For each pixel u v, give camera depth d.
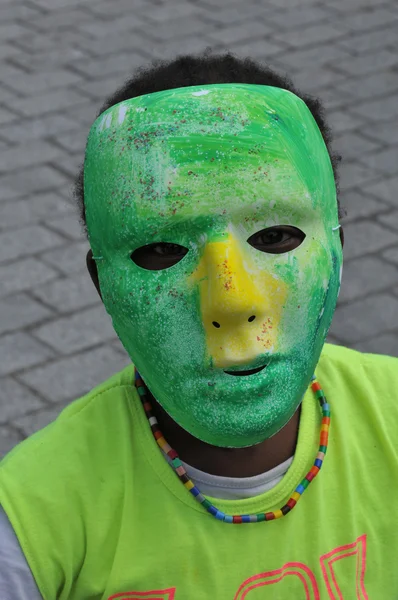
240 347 1.20
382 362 1.56
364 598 1.40
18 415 3.46
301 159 1.25
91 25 6.25
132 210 1.22
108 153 1.26
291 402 1.25
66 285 4.05
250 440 1.25
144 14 6.38
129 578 1.32
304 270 1.24
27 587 1.30
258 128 1.23
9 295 4.00
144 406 1.40
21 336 3.80
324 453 1.42
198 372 1.23
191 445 1.38
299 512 1.39
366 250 4.26
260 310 1.21
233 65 1.48
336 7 6.45
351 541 1.40
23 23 6.30
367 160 4.85
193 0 6.59
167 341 1.23
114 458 1.37
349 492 1.42
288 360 1.24
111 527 1.34
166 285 1.23
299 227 1.24
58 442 1.38
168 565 1.33
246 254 1.21
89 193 1.30
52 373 3.63
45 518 1.32
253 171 1.21
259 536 1.36
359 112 5.27
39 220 4.43
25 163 4.86
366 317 3.90
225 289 1.18
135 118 1.26
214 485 1.37
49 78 5.62
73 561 1.33
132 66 5.73
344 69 5.70
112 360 3.68
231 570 1.35
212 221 1.20
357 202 4.55
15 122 5.20
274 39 6.05
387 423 1.48
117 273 1.27
